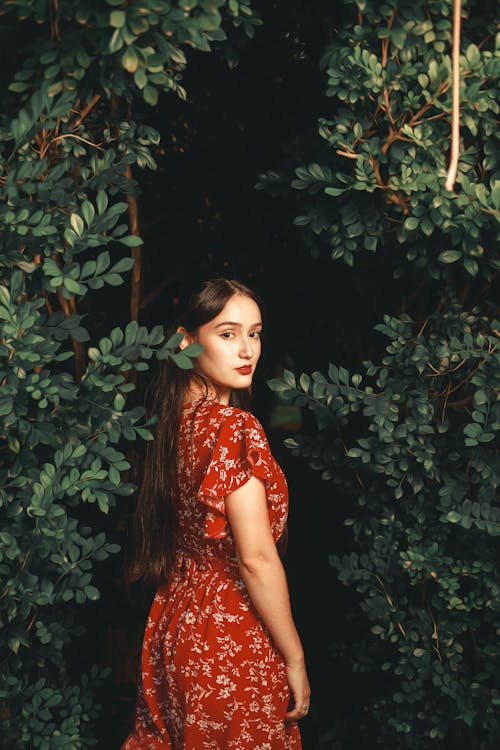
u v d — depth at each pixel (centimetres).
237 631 208
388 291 261
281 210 262
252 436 205
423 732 250
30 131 182
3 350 183
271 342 329
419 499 241
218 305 216
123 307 298
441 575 237
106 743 302
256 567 203
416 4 199
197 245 320
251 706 208
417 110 209
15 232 186
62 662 236
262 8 248
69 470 203
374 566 248
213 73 287
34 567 204
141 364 193
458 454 234
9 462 204
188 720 208
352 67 204
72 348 264
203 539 211
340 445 249
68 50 176
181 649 210
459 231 209
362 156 205
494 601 232
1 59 192
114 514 281
